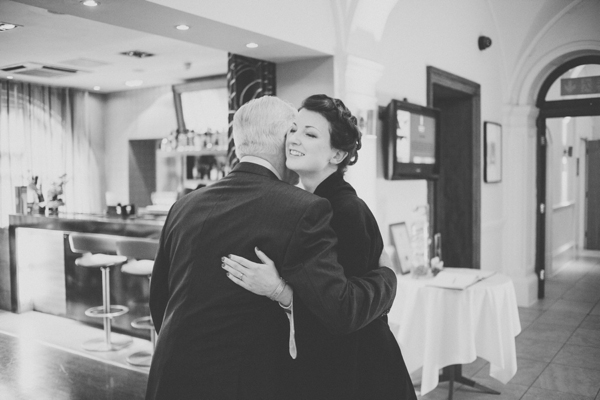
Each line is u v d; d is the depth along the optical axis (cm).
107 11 279
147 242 397
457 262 605
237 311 133
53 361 417
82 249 451
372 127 391
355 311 134
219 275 134
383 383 161
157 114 745
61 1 262
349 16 376
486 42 597
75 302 548
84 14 284
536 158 684
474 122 591
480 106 598
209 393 130
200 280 135
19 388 359
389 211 444
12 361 417
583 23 610
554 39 632
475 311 340
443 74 518
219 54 551
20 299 584
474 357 331
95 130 792
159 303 156
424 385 332
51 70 619
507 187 676
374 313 142
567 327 546
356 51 385
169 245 152
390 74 439
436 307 333
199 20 294
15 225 582
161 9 274
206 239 137
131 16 287
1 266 597
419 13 482
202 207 143
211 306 133
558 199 927
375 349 163
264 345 134
